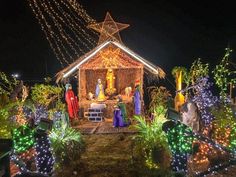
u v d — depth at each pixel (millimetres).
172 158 11430
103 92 18500
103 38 17703
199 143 12531
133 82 19172
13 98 15516
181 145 11188
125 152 12281
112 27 17500
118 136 14055
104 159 11883
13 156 11414
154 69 17375
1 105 13352
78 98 18547
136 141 12227
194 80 17797
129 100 17797
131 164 11578
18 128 11602
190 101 12766
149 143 11398
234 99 16266
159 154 11273
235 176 11430
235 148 12562
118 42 17281
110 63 17594
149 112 17562
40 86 18422
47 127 11883
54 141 11844
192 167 12195
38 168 12016
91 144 13250
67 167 11773
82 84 18297
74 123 16500
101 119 17562
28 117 15844
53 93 18688
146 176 11109
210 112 14180
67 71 17406
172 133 11250
